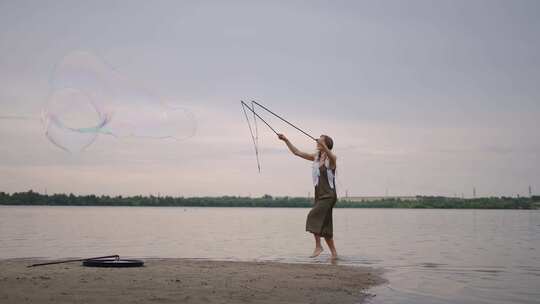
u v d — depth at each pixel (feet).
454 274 28.89
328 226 35.83
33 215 154.10
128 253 39.86
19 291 20.92
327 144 35.58
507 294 23.29
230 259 35.32
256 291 22.13
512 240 55.47
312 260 35.06
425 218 153.17
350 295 22.26
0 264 29.84
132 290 21.56
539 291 24.03
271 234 66.44
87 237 58.08
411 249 44.50
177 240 54.44
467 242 52.75
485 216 174.40
